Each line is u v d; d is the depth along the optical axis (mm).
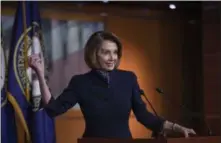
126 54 14562
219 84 14195
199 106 14758
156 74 14914
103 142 5469
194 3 14914
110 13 14469
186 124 14484
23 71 11703
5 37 13070
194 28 15156
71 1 13945
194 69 15055
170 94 14922
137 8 14766
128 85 6484
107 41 6395
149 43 14938
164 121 6125
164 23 15109
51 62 13633
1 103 11477
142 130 13773
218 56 14289
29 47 11859
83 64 13984
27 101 11617
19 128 12203
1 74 11508
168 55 15094
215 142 5586
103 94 6289
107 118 6191
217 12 14297
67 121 13578
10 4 13227
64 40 13867
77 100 6359
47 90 6527
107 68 6391
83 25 14156
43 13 13688
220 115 14047
